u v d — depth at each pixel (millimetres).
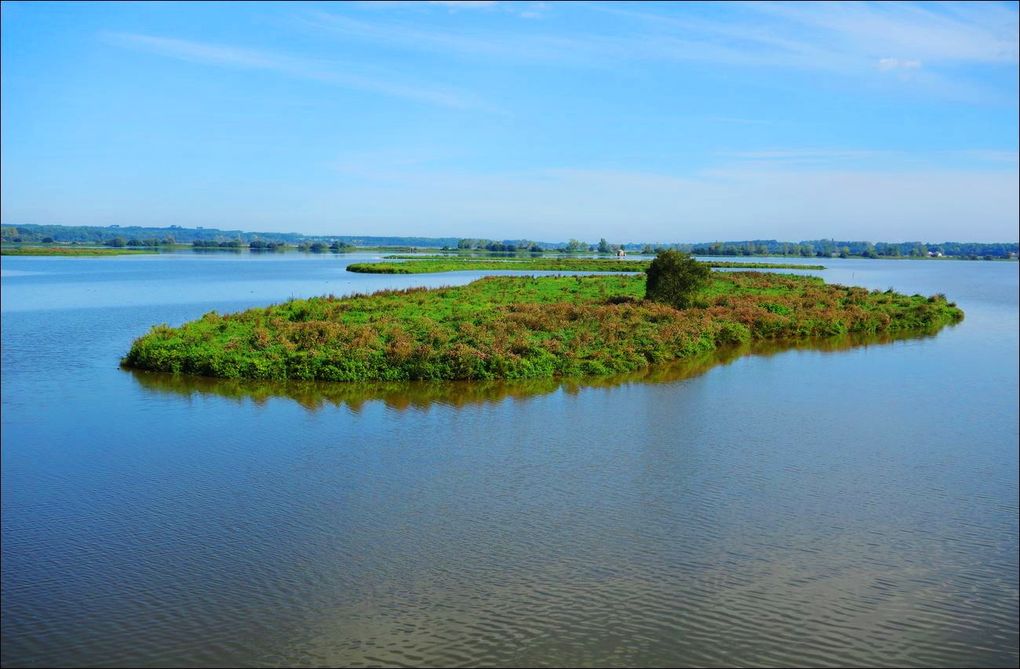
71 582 16359
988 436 27312
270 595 15891
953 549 17969
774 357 44812
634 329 46188
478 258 196500
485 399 32906
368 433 27406
